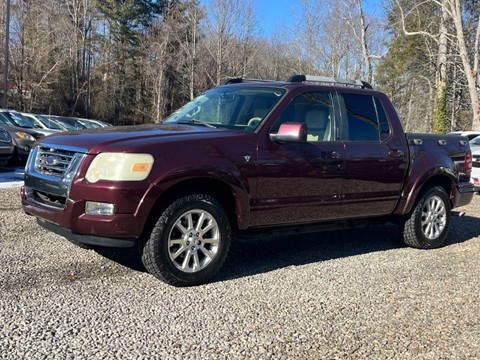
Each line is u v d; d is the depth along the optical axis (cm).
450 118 3206
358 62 2825
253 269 504
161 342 329
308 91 526
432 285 480
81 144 421
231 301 409
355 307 412
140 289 422
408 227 617
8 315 354
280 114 493
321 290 449
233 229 480
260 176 467
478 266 555
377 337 357
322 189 516
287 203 490
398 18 2545
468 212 924
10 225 605
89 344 319
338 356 325
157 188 408
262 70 3638
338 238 670
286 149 486
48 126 1831
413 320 391
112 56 4519
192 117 540
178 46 3738
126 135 436
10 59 3556
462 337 364
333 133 537
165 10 4206
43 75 3731
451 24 2417
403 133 600
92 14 4475
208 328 355
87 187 402
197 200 436
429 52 2977
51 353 304
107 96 4466
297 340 345
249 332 353
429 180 644
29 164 470
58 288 412
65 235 424
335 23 2861
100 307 379
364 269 523
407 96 3819
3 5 3528
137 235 408
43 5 3894
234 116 508
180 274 432
